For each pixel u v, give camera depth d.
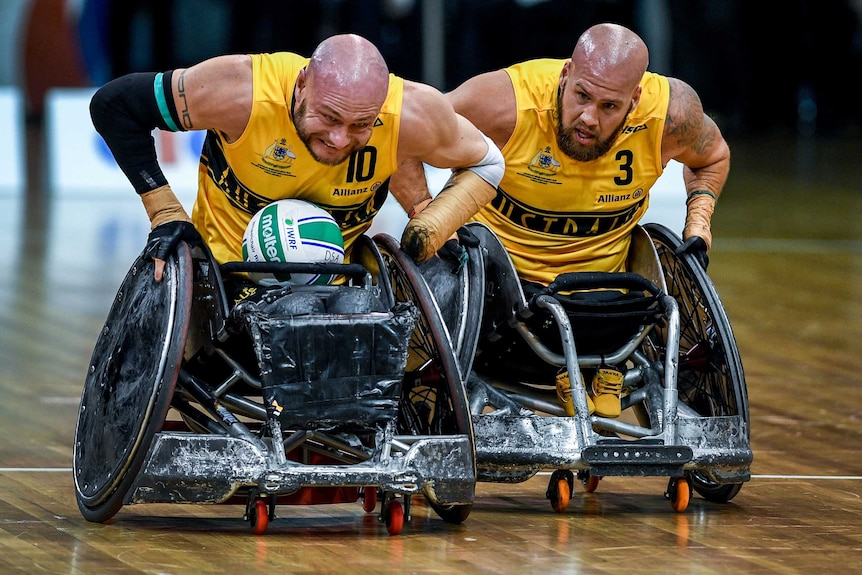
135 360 8.78
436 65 34.97
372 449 9.27
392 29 35.19
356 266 9.12
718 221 31.42
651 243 10.57
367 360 8.59
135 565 7.80
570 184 10.34
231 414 8.98
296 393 8.50
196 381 9.13
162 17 36.50
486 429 9.41
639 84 9.84
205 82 8.95
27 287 20.44
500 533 8.95
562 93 9.97
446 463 8.75
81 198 31.84
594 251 10.72
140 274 9.12
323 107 8.59
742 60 43.47
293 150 9.05
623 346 10.30
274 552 8.19
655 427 9.90
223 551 8.18
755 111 47.00
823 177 39.81
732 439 9.77
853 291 22.00
